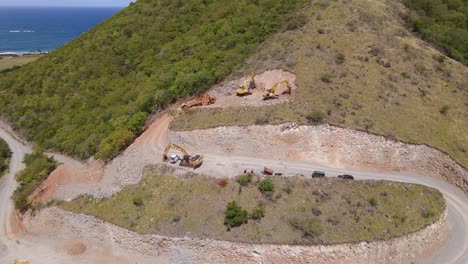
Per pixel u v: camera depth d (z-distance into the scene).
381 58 59.69
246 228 40.88
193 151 54.00
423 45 66.38
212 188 45.47
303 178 45.00
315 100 52.94
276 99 55.44
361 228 39.62
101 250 46.84
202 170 48.72
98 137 61.72
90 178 56.47
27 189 56.62
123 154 57.06
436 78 58.88
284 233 39.69
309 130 50.31
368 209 41.31
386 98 53.72
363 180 44.75
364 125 49.81
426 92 55.84
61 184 56.50
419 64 60.09
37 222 52.69
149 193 47.69
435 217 41.53
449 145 49.81
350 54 59.84
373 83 55.62
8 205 58.62
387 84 55.69
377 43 62.12
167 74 69.62
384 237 39.06
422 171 49.25
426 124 51.44
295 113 51.56
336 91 54.12
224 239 40.31
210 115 55.69
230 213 41.34
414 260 39.94
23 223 53.81
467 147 49.94
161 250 42.66
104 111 68.94
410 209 41.75
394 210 41.50
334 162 49.81
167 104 65.19
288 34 66.75
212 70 66.88
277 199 42.88
